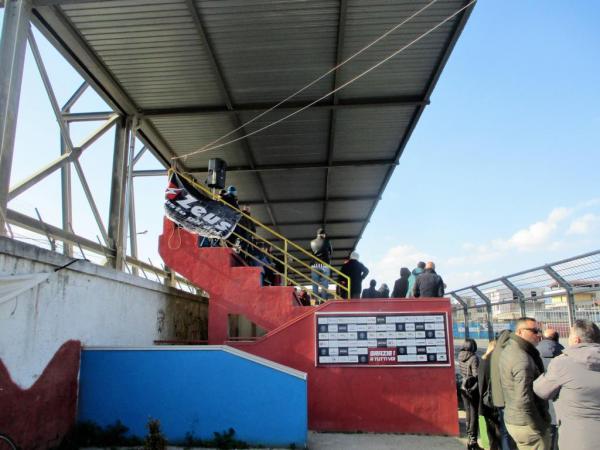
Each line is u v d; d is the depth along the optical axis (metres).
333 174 14.52
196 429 6.70
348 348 7.93
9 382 5.20
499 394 4.81
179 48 8.48
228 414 6.72
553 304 7.97
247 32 8.09
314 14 7.70
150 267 12.44
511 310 9.89
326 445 6.88
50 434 5.98
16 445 5.28
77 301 6.58
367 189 15.91
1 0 6.90
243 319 13.53
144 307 8.80
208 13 7.57
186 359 6.88
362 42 8.45
